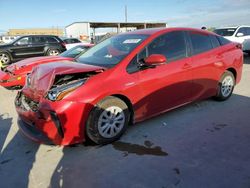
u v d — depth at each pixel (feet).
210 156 10.57
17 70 21.26
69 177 9.53
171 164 10.07
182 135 12.55
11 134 13.33
